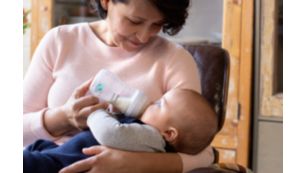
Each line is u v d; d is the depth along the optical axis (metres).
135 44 1.22
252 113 2.22
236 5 2.16
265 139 2.20
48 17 2.41
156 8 1.10
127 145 1.04
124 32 1.17
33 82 1.29
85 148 1.06
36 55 1.31
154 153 1.06
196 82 1.24
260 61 2.17
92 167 1.01
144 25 1.14
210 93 1.47
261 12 2.14
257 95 2.19
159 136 1.08
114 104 1.16
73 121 1.13
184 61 1.24
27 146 1.18
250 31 2.15
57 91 1.25
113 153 1.03
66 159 1.04
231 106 2.20
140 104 1.14
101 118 1.07
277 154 2.18
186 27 2.23
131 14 1.11
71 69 1.26
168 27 1.21
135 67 1.24
